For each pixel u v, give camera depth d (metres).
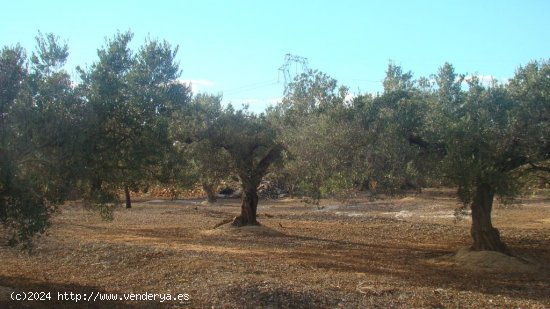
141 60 10.51
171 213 31.70
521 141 11.73
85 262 13.12
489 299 9.70
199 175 19.20
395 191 12.62
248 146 20.44
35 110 8.20
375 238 19.98
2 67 8.02
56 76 8.81
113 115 9.60
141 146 10.01
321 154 13.25
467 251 14.36
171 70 10.69
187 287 10.12
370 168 12.48
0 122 7.98
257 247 17.03
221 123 19.55
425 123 12.37
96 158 9.56
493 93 12.05
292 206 37.25
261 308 8.57
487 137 11.54
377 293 9.78
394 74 14.61
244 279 10.20
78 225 23.02
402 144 12.31
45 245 15.07
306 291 9.44
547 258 14.74
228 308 8.61
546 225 23.27
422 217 28.03
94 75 9.56
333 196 14.59
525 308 9.09
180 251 14.47
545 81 11.68
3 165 7.62
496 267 13.16
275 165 21.59
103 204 10.48
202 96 19.92
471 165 11.25
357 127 12.73
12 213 8.05
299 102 18.28
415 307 8.90
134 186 10.84
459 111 12.38
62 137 8.42
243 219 22.08
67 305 8.92
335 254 15.60
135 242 17.44
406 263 14.11
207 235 20.41
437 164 12.27
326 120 13.24
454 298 9.65
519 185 12.85
